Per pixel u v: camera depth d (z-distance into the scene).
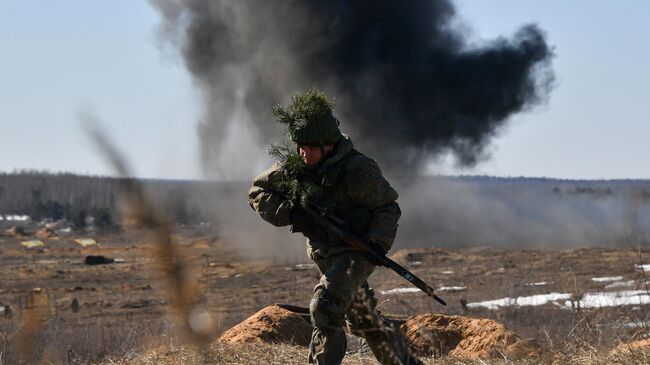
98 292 36.56
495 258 42.34
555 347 6.29
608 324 6.98
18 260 58.38
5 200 128.75
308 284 33.91
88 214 106.69
